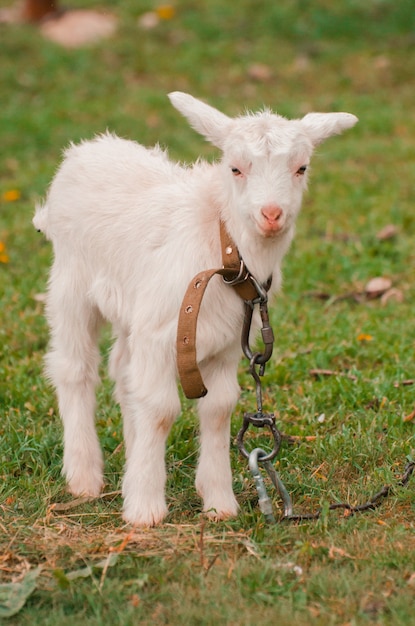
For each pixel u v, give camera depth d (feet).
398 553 21.15
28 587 19.94
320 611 19.25
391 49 73.56
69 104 61.46
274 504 24.16
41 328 35.01
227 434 23.84
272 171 20.70
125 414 26.05
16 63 67.97
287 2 81.41
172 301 22.38
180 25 77.05
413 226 45.01
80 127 58.13
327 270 40.45
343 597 19.80
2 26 74.64
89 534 22.54
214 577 20.39
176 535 22.27
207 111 22.18
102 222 24.50
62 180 26.04
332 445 26.48
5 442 27.32
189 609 19.24
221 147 22.08
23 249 42.60
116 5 81.35
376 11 79.92
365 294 38.70
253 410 29.27
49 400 29.68
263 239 21.53
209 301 22.18
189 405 29.58
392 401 29.19
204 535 22.22
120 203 24.40
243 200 21.03
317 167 53.36
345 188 49.80
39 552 21.48
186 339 21.58
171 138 56.65
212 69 69.62
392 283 39.47
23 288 38.09
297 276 39.99
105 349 34.14
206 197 22.68
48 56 68.85
